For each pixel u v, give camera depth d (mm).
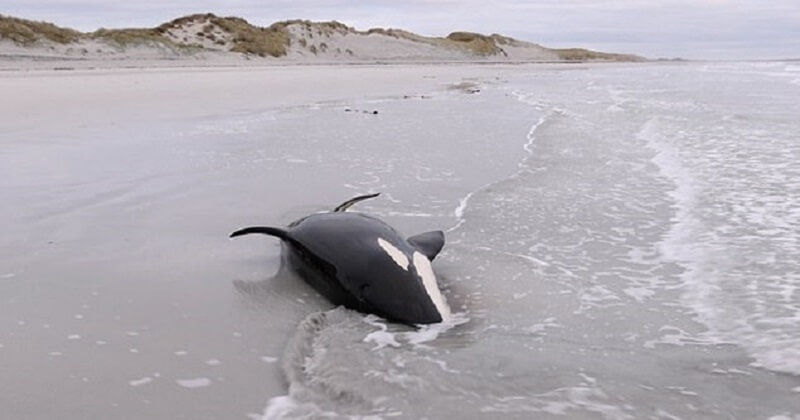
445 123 16562
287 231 5812
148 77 35406
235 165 10789
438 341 4633
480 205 8375
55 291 5430
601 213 8047
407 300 4945
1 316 4918
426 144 13141
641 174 10188
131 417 3631
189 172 10180
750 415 3715
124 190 8938
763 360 4371
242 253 6461
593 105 21906
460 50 102188
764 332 4801
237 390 3945
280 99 23609
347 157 11633
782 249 6621
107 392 3889
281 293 5488
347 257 5301
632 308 5301
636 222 7676
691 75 47469
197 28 72125
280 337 4707
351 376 4066
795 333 4758
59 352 4379
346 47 86875
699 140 13266
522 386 3996
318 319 4934
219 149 12297
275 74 42875
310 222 5914
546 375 4137
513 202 8539
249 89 28391
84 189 8953
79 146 12328
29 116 16703
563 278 5973
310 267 5535
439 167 10805
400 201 8609
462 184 9594
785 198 8555
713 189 9086
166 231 7148
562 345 4609
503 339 4691
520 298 5512
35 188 8953
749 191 8945
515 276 5996
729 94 26375
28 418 3604
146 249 6535
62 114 17250
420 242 5945
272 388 3979
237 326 4867
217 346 4535
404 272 5113
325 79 38188
